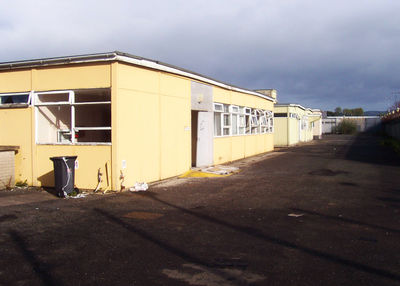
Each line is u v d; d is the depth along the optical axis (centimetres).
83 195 1038
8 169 1151
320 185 1191
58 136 1251
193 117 1650
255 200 973
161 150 1281
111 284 467
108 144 1071
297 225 733
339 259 550
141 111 1166
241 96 2092
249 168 1675
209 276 491
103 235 673
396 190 1095
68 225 739
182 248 602
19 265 530
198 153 1631
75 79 1100
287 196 1020
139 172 1164
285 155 2378
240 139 2094
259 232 689
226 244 621
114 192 1068
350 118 7006
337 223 746
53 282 473
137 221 770
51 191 1104
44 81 1143
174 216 812
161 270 512
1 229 711
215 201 963
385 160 1992
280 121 3425
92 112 1384
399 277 485
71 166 1034
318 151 2728
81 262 542
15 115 1188
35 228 718
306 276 489
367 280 476
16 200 981
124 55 1060
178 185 1208
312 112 4844
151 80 1215
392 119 4353
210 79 1633
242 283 468
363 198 985
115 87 1052
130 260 550
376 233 677
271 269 513
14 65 1163
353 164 1798
